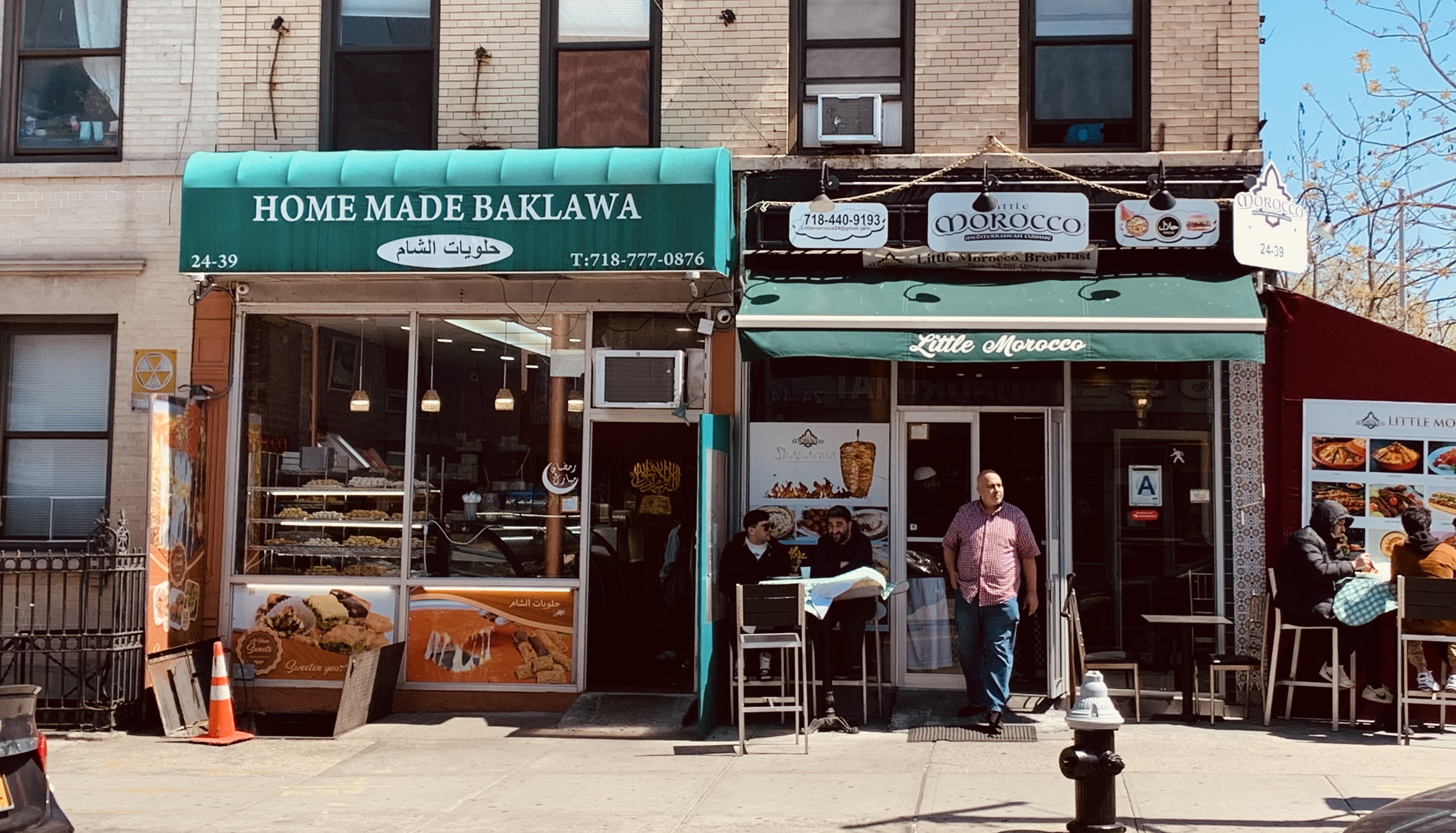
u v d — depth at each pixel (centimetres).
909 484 1109
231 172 1049
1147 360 983
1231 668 1000
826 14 1136
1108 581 1080
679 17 1134
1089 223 1072
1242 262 1016
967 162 1089
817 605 968
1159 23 1101
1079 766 667
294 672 1107
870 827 726
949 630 1098
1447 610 914
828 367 1112
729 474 1088
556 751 950
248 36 1161
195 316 1131
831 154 1111
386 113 1159
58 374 1157
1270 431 1056
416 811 782
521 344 1116
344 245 1033
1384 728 982
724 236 1037
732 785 833
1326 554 982
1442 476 1034
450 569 1112
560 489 1105
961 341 998
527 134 1137
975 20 1116
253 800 814
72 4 1185
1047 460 1076
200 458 1109
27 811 643
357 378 1129
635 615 1103
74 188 1150
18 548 1129
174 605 1055
